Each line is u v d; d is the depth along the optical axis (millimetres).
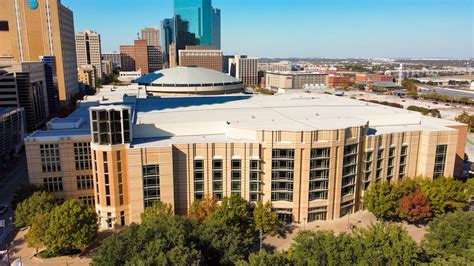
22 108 170500
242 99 157875
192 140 91375
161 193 86188
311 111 123000
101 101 152250
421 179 96875
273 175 87875
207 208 82062
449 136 101250
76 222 74312
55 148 92188
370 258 55500
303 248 59469
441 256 62000
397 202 90812
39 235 74000
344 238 60250
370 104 141875
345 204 94375
